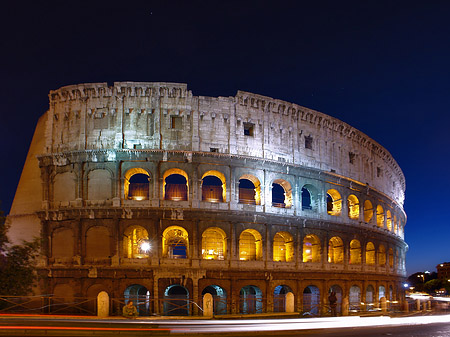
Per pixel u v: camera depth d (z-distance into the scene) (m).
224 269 68.00
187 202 69.06
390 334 39.59
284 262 74.19
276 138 77.56
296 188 78.25
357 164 91.88
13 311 53.19
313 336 37.34
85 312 65.50
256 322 44.25
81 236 67.88
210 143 71.81
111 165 69.31
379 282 93.38
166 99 71.50
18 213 75.12
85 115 71.25
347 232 85.25
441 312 78.50
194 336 34.75
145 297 67.25
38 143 76.62
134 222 67.69
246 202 77.38
